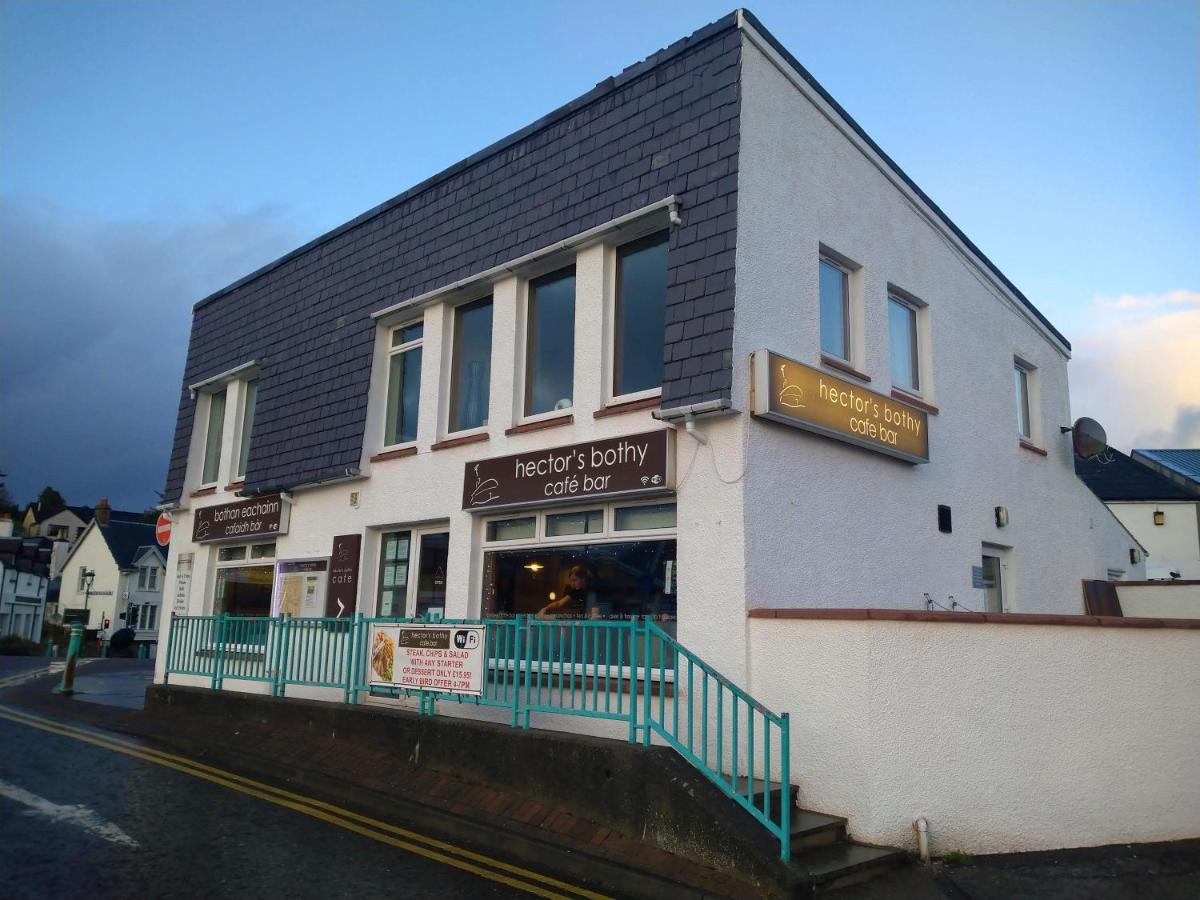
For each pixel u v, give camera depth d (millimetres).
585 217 9391
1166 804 6914
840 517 8633
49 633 56219
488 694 9203
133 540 60125
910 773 6504
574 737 7312
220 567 14289
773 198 8562
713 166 8344
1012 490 12102
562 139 9984
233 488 13984
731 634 7438
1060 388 14094
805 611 7035
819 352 8867
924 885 5941
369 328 12000
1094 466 28797
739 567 7477
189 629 12375
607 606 8648
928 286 11062
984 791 6586
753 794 6367
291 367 13258
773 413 7699
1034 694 6832
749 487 7637
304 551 12297
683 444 8070
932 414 10664
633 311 9109
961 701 6691
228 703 11164
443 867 6305
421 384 11164
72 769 8945
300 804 7930
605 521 8820
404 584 11039
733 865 5871
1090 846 6695
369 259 12398
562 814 7051
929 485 10258
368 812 7746
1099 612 13055
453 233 11125
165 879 5816
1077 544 13453
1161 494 27594
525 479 9289
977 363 11867
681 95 8859
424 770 8383
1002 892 5879
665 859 6188
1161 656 7156
